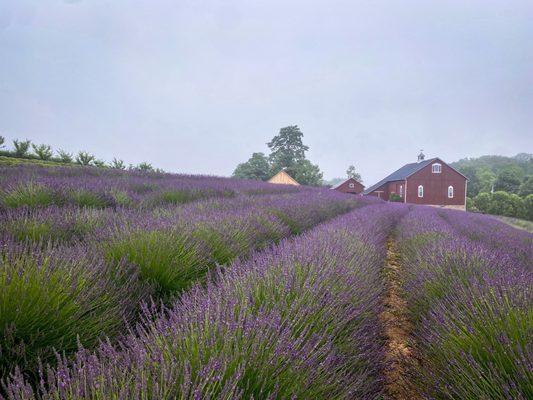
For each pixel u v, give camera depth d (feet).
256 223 16.48
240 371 4.19
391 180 166.20
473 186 309.01
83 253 8.77
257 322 5.49
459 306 8.28
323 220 25.46
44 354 5.81
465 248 13.98
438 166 142.00
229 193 33.09
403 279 13.98
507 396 4.84
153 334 5.35
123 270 9.01
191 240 11.41
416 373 7.08
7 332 5.56
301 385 4.79
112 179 31.53
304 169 228.22
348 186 174.70
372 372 6.82
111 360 4.55
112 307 7.39
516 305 6.97
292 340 5.43
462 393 5.64
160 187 30.96
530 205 149.69
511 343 5.90
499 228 35.19
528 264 14.64
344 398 5.21
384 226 27.91
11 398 3.85
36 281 6.54
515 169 292.40
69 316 6.43
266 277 7.87
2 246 7.86
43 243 10.49
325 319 6.73
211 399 4.13
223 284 7.45
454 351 6.54
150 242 10.29
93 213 14.83
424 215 38.63
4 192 17.62
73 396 3.71
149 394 4.12
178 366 4.51
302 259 9.53
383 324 9.68
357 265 11.18
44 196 17.62
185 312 5.87
